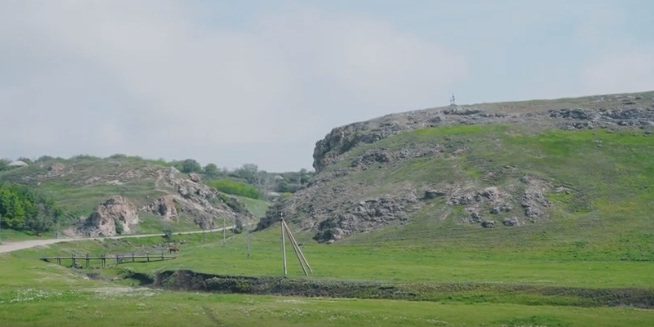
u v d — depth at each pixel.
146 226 195.75
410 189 141.38
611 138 150.50
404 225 129.62
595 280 73.81
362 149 173.50
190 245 168.50
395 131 178.62
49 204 184.75
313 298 74.69
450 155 153.62
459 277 79.69
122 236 177.50
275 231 147.50
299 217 149.75
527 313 59.19
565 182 133.50
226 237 175.50
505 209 126.25
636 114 160.75
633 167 137.25
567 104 174.62
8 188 182.62
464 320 56.34
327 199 151.88
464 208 129.62
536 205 125.94
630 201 123.88
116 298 72.69
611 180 132.88
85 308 63.25
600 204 124.19
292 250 124.88
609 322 54.59
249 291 84.75
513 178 136.75
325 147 196.12
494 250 109.12
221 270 94.00
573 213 122.56
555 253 103.50
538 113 172.00
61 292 77.19
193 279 92.00
